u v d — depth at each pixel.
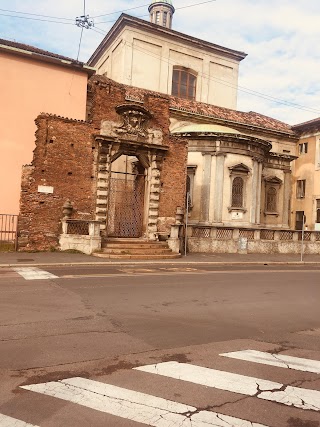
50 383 4.48
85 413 3.80
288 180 37.03
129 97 29.16
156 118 22.28
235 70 42.84
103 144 20.56
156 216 21.98
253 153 29.95
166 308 8.49
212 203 28.55
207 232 24.39
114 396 4.19
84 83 24.02
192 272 14.91
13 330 6.48
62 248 19.00
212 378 4.79
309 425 3.69
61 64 23.20
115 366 5.07
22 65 22.31
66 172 19.80
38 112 22.61
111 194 21.67
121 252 18.81
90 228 18.83
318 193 38.56
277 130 39.56
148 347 5.89
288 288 11.98
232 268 17.53
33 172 19.08
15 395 4.15
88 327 6.80
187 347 5.96
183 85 40.12
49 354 5.43
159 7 50.94
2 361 5.12
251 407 4.03
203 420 3.71
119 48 37.66
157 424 3.61
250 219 29.59
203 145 29.02
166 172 22.50
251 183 29.80
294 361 5.52
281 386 4.61
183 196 23.00
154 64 37.91
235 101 43.03
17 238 18.55
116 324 7.06
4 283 10.86
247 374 4.96
